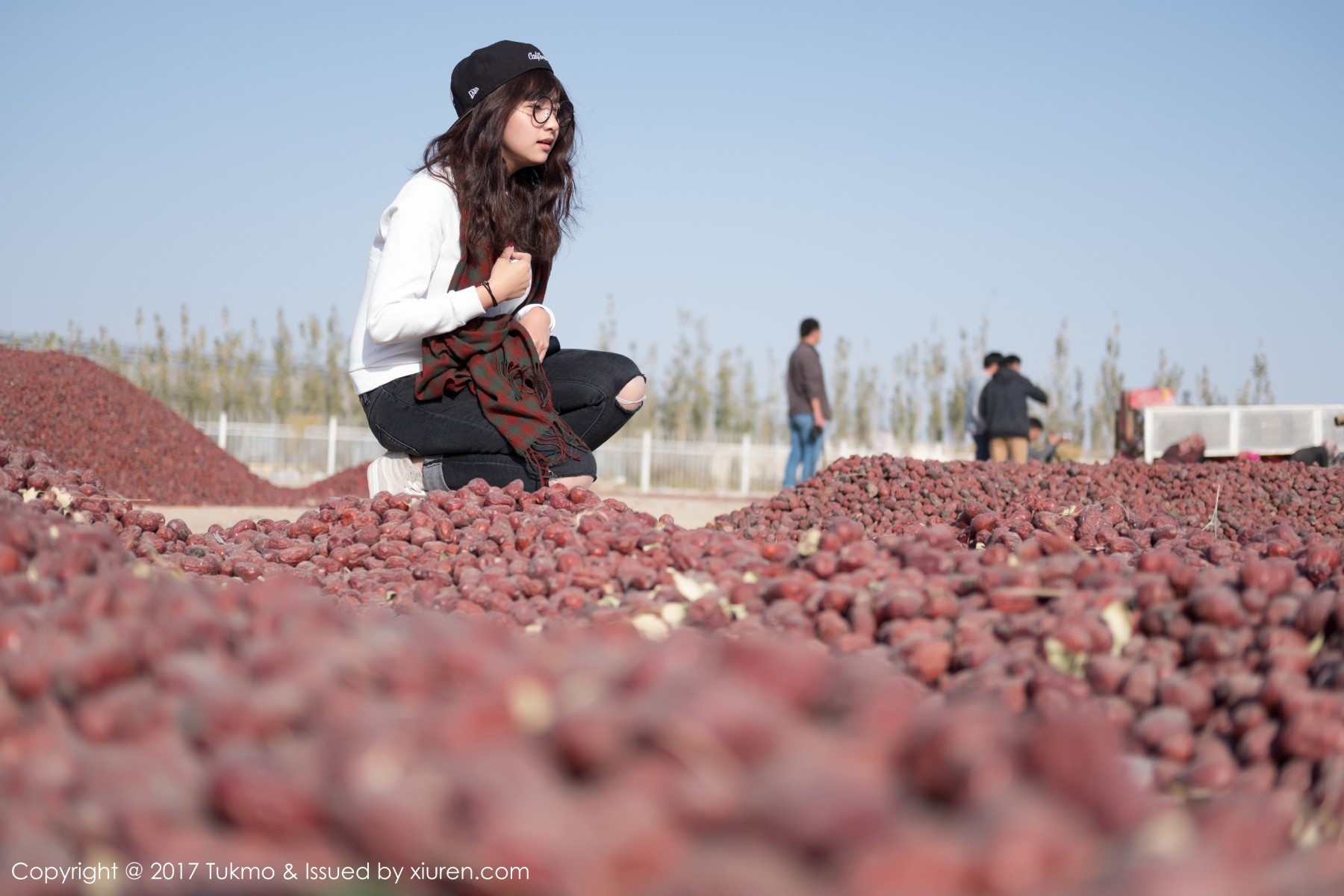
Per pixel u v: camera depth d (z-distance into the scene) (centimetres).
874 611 214
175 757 122
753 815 93
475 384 455
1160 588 202
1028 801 95
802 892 87
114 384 1605
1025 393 1502
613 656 132
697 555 272
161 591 178
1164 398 1423
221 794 105
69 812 116
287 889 100
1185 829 102
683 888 88
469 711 107
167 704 131
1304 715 155
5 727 134
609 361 505
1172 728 164
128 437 1498
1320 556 237
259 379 2939
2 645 152
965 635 201
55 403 1457
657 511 1457
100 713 134
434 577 308
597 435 504
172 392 2809
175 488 1465
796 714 115
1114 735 106
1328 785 142
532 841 90
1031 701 179
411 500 378
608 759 101
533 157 465
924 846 87
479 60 461
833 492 663
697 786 96
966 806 96
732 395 2983
